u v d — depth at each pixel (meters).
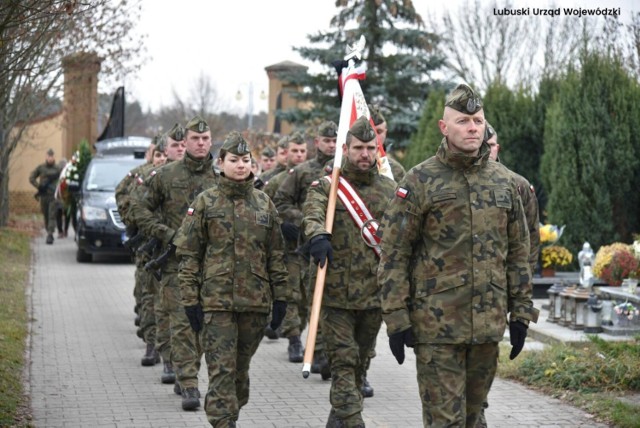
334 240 6.87
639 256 11.12
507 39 36.22
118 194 10.91
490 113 18.89
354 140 6.84
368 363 7.30
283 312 6.75
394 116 26.64
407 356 10.42
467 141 5.08
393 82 27.12
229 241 6.59
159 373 9.35
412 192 5.14
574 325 10.76
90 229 19.28
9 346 10.02
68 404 7.92
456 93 5.12
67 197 23.14
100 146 23.94
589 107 15.68
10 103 20.31
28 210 34.22
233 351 6.53
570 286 11.57
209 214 6.61
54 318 12.70
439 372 5.09
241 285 6.57
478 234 5.08
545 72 26.53
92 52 20.91
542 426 7.21
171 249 7.87
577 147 15.84
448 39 36.25
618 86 15.87
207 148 8.29
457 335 5.04
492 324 5.06
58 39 14.33
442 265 5.10
